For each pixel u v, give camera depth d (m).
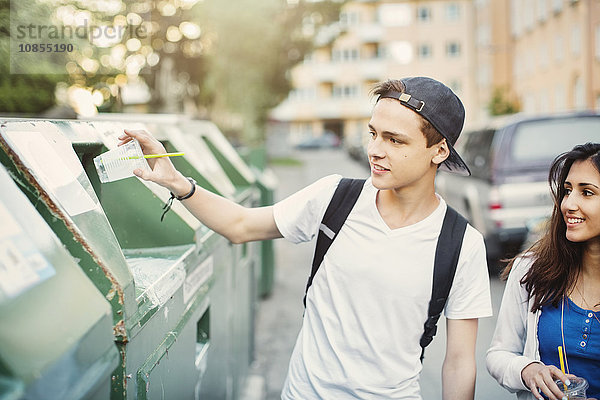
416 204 1.63
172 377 1.68
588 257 1.77
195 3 6.94
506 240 6.13
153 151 1.62
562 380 1.61
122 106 5.55
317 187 1.71
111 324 1.06
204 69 9.55
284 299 6.21
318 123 57.78
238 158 4.36
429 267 1.60
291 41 16.80
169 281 1.65
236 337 3.14
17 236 0.97
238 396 3.29
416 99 1.52
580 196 1.72
